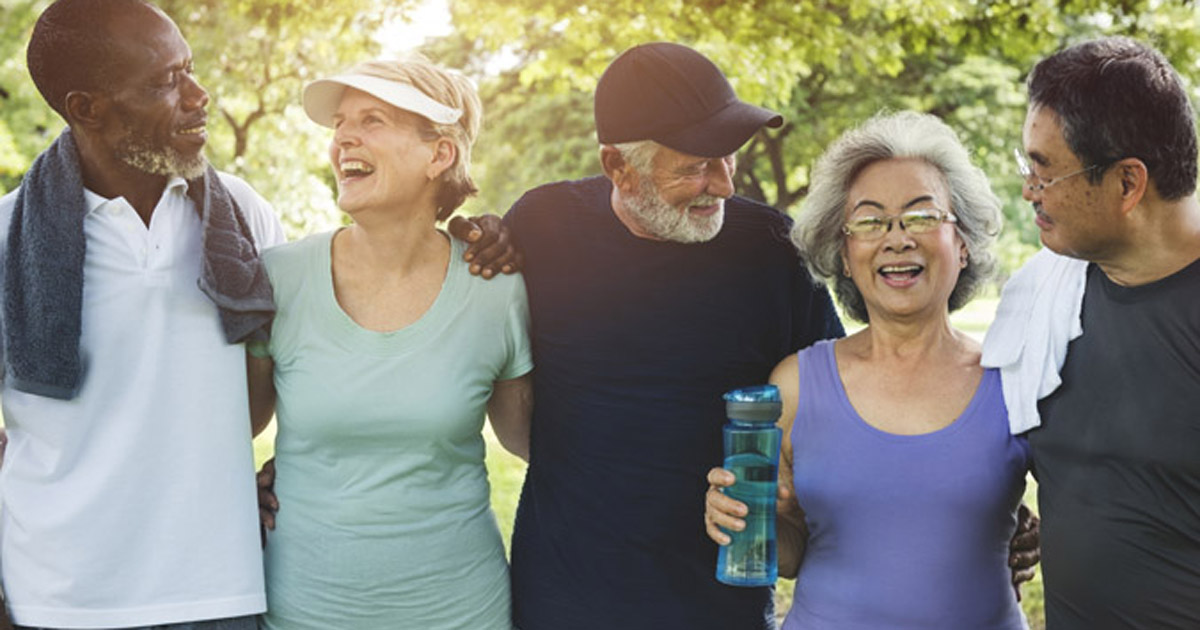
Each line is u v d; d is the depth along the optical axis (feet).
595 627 8.03
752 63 28.60
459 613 7.98
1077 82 6.31
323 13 26.32
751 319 8.23
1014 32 27.66
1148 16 27.86
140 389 7.41
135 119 7.24
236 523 7.63
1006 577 7.48
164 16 7.47
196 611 7.48
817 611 7.52
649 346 8.11
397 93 7.54
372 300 7.95
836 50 28.22
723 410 8.16
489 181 59.67
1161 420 6.35
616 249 8.21
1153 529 6.41
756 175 60.70
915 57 48.75
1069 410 6.83
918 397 7.45
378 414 7.72
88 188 7.50
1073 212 6.46
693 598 8.05
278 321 7.91
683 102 7.73
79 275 7.21
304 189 47.21
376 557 7.76
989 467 7.25
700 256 8.20
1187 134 6.25
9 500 7.52
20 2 44.60
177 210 7.63
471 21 26.68
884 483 7.32
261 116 46.70
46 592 7.35
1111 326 6.68
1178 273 6.42
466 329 7.97
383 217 7.79
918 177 7.31
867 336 7.85
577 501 8.16
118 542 7.37
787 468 7.87
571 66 28.02
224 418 7.63
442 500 7.91
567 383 8.23
